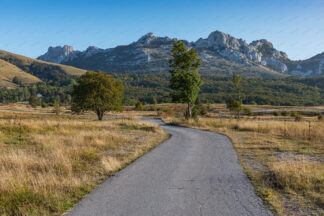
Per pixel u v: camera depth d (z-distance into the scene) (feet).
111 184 19.33
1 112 168.04
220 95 603.26
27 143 39.11
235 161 28.50
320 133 49.47
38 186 17.67
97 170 23.58
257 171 23.71
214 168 24.90
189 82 102.63
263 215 13.61
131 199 16.01
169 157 30.78
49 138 42.50
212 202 15.52
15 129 51.29
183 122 100.94
